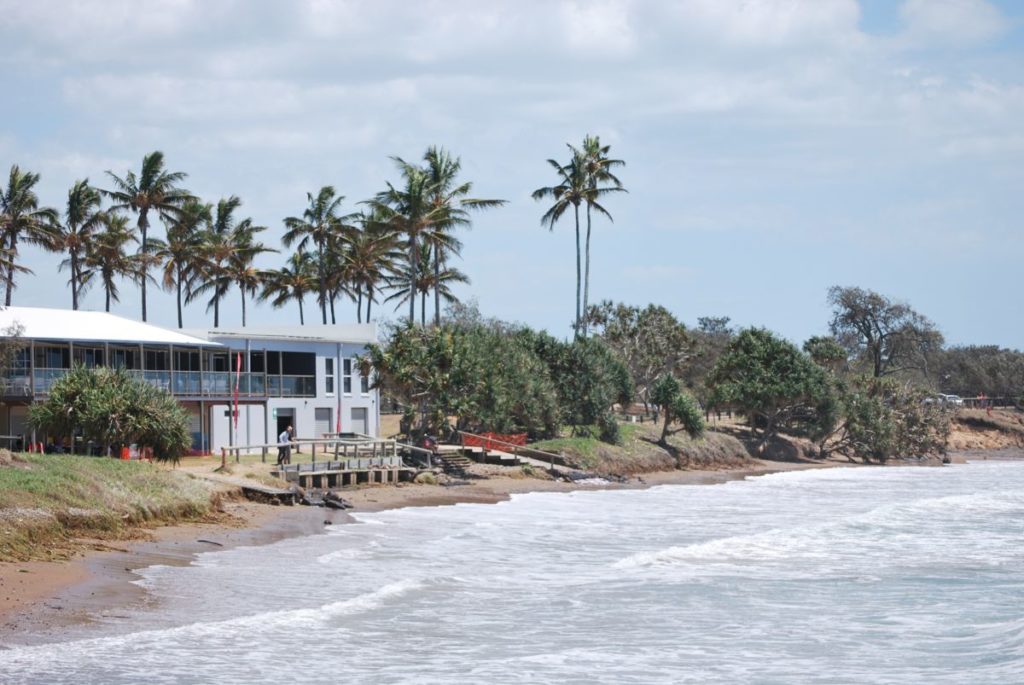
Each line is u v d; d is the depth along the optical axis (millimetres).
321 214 122812
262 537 38125
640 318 127688
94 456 47156
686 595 29812
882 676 20844
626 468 87688
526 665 21047
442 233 97500
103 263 109062
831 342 146375
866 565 36375
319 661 20688
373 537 40469
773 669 21297
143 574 28562
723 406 115625
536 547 39406
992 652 23000
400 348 76312
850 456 122750
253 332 91375
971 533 46500
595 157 108938
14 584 25359
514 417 85875
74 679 18391
